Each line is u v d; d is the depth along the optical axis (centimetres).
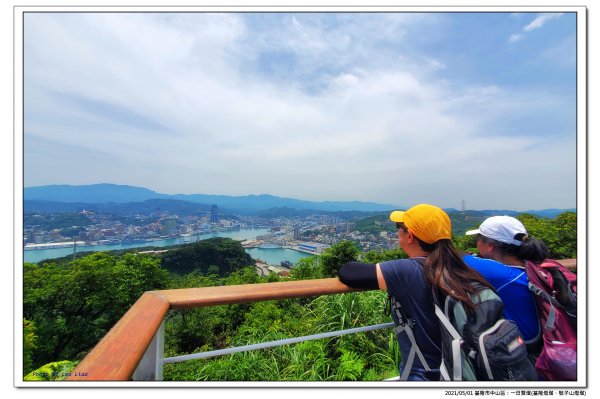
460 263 124
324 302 341
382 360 268
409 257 145
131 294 2070
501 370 103
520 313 144
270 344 134
